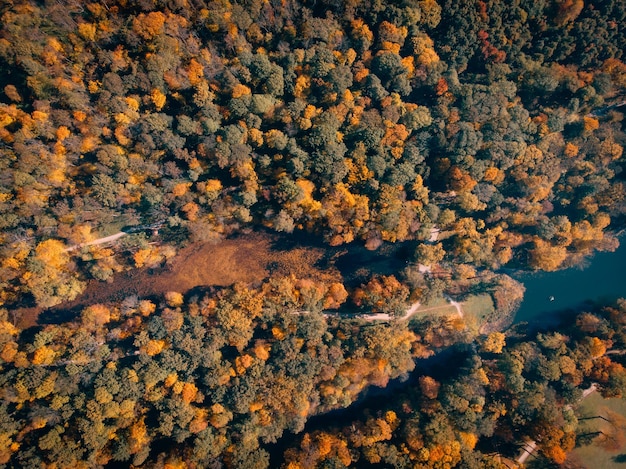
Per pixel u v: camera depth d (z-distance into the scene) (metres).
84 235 77.00
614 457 79.12
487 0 79.88
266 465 73.25
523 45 85.69
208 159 78.56
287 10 75.19
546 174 84.94
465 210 86.12
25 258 73.88
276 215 82.44
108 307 81.00
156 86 71.88
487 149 82.06
